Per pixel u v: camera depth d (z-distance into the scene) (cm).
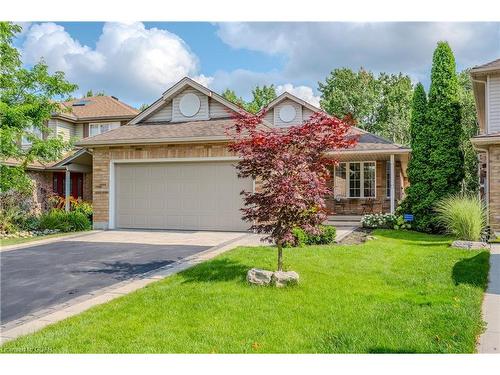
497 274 786
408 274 777
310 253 938
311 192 690
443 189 1513
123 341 465
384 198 1883
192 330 493
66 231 1524
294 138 712
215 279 719
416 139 1594
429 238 1308
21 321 538
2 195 1603
